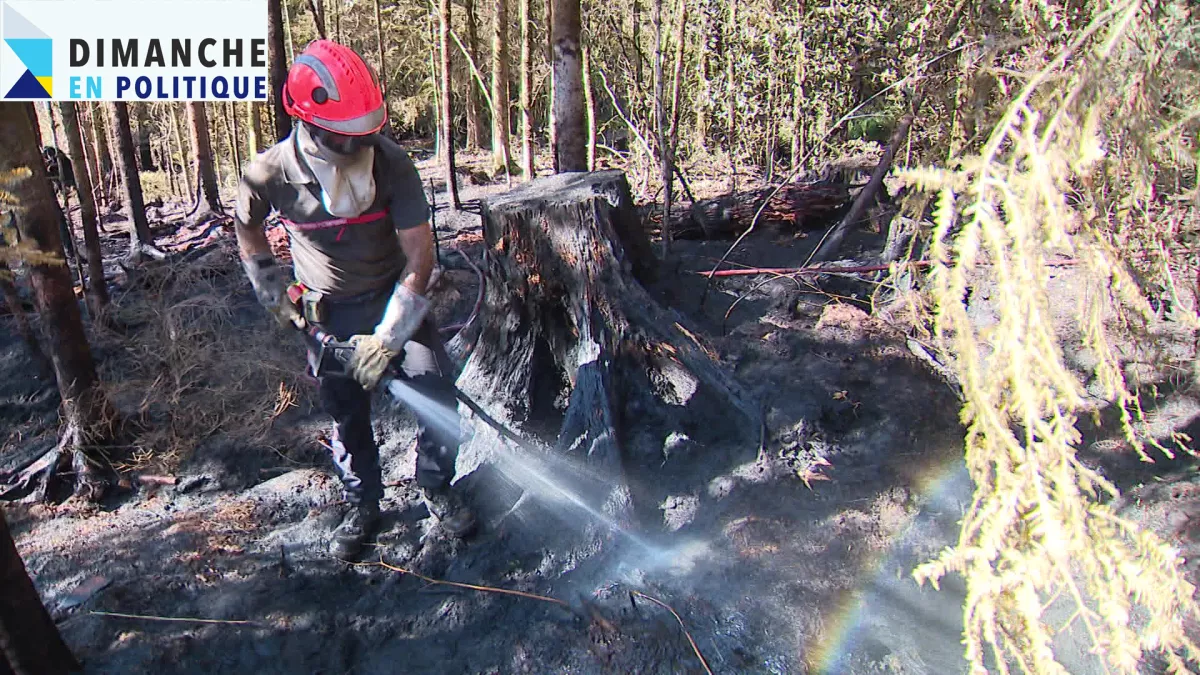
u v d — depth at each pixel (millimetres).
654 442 3338
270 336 4449
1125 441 3209
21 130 3037
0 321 4652
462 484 3268
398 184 2463
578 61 5402
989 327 931
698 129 8992
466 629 2656
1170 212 1660
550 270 3541
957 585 2646
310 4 6496
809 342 3869
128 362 4297
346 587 2854
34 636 2309
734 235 6121
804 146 7320
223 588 2844
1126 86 996
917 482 3057
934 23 4320
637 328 3506
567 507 3049
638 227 4098
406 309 2482
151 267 5570
